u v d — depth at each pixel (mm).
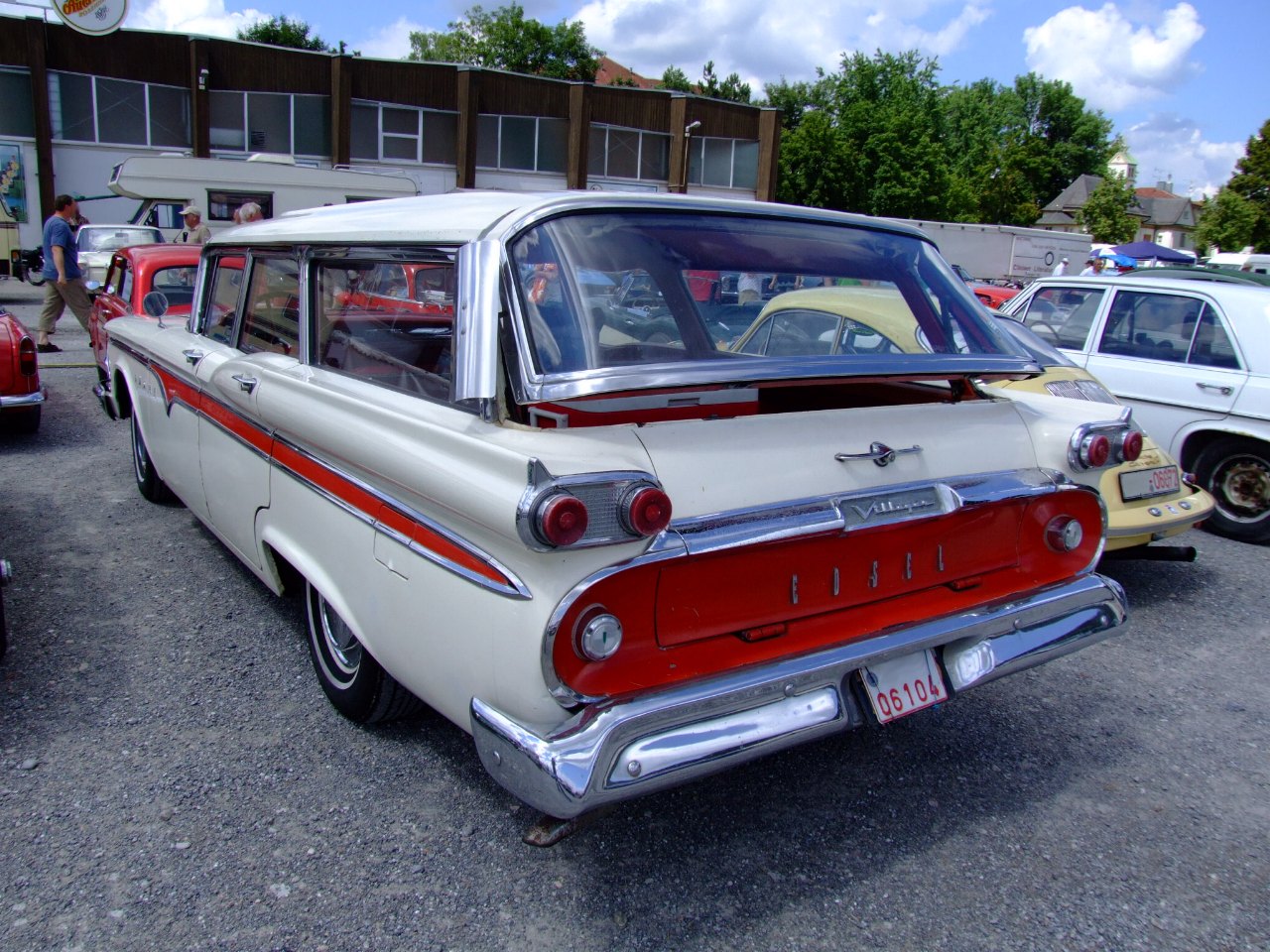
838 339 2852
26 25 23906
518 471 1912
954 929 2357
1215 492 6000
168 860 2488
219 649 3744
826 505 2258
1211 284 6066
